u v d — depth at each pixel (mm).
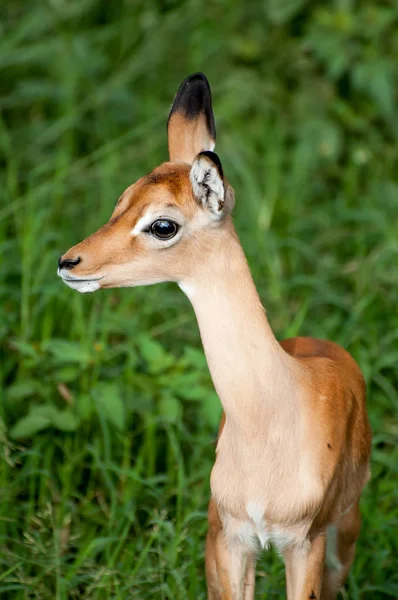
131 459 9461
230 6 14648
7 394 9516
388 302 11320
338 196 13148
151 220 6445
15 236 12055
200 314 6656
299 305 11422
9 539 8414
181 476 8641
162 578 7891
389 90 12953
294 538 6895
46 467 9055
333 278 11891
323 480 6820
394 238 11602
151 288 11070
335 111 13703
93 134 13703
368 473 7797
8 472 9031
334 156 13148
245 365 6621
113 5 15562
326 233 12453
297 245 11922
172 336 10945
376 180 12969
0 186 12859
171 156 7133
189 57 14508
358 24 13406
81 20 15227
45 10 14453
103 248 6496
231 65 14344
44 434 9312
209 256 6562
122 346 9984
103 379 9820
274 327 10945
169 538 8539
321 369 7203
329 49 13242
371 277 11500
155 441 9445
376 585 8336
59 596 7836
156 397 9562
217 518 7172
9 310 10828
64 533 8656
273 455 6742
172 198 6461
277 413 6711
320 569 7094
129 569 8141
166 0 14906
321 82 13805
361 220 12430
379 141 13617
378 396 10227
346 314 11352
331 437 6906
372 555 8562
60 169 12570
